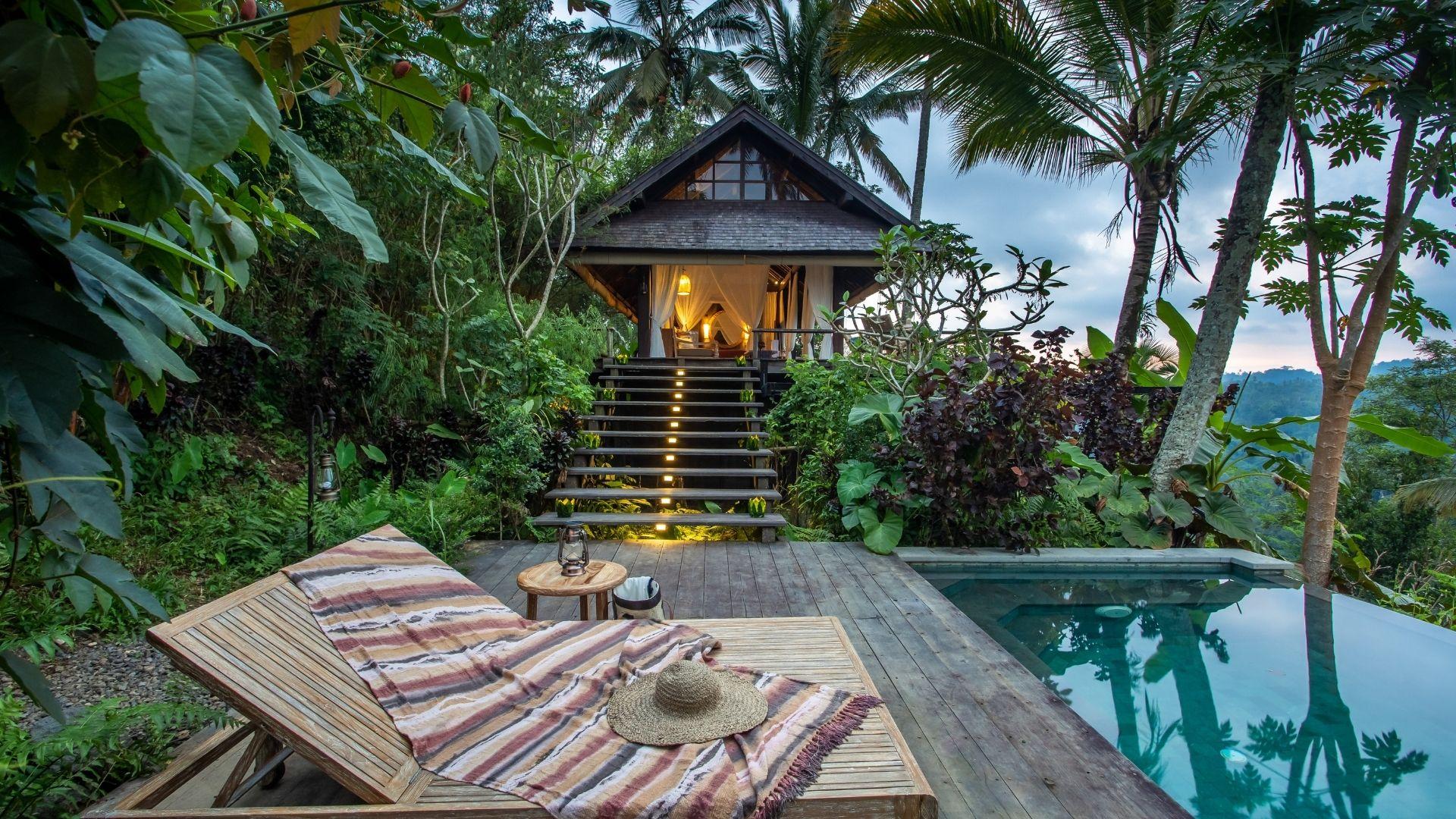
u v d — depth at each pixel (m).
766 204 11.05
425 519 4.43
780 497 5.87
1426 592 7.14
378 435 5.91
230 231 1.27
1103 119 7.53
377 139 5.40
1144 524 5.66
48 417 0.91
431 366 6.87
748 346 13.28
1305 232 5.86
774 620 2.68
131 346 0.99
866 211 10.71
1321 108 5.79
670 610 3.81
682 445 7.24
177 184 0.98
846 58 8.13
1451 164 5.36
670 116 16.39
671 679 1.93
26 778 1.86
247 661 1.67
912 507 5.38
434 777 1.62
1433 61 5.04
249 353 5.19
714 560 4.86
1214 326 5.73
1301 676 3.37
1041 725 2.53
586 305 14.66
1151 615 4.26
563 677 2.10
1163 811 2.02
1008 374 5.11
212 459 4.55
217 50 0.84
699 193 11.28
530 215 7.62
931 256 6.60
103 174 0.91
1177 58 5.78
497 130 1.50
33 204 1.04
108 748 1.97
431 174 6.11
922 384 5.35
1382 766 2.57
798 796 1.58
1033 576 5.02
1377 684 3.29
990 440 5.16
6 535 1.19
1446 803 2.36
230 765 2.09
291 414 5.83
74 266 1.00
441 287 7.15
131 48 0.75
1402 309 6.25
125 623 3.03
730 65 20.72
